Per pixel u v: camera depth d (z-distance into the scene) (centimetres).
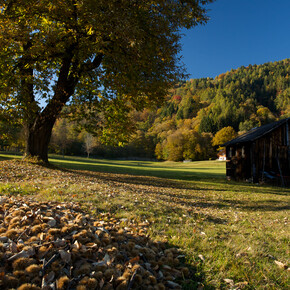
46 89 1265
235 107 12069
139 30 955
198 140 9081
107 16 927
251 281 283
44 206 410
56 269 221
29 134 1393
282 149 1959
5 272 208
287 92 15875
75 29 1116
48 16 1073
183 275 276
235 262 333
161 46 1162
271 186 1750
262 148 1938
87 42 1031
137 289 227
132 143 10456
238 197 1102
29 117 1233
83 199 586
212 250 368
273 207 866
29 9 1013
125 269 252
